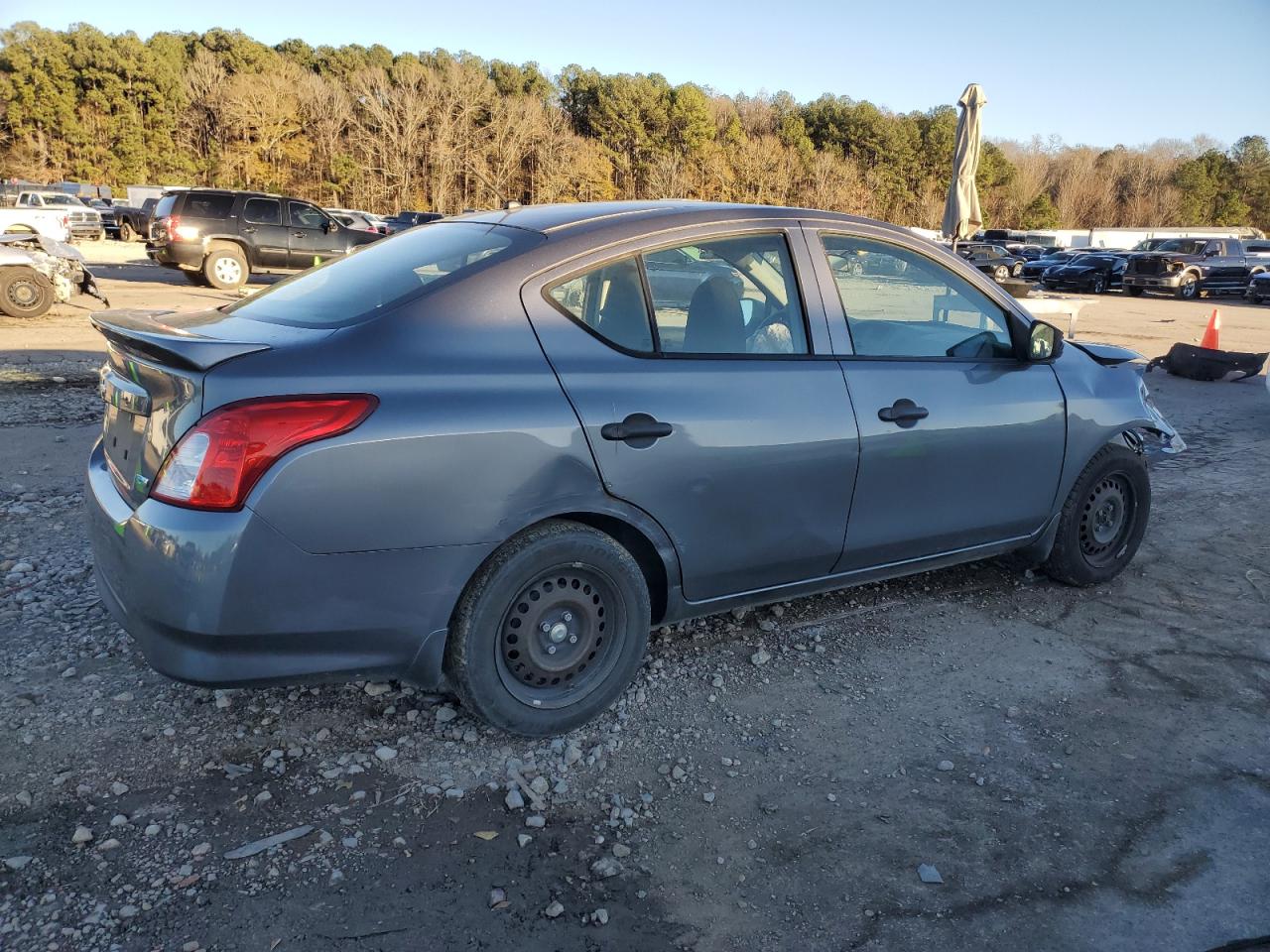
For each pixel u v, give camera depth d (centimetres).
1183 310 2355
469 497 258
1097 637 392
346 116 6869
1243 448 774
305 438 238
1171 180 10300
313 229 1834
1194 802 278
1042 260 3538
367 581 251
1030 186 9788
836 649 371
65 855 231
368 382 248
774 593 338
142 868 229
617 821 259
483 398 260
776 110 9131
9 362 883
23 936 205
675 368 298
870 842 255
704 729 309
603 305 292
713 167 7669
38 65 6456
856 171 8469
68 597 373
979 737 311
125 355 267
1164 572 471
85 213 3200
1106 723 322
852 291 347
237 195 1767
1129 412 426
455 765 279
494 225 318
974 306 384
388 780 270
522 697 286
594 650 298
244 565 235
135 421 264
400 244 333
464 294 272
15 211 2052
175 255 1723
